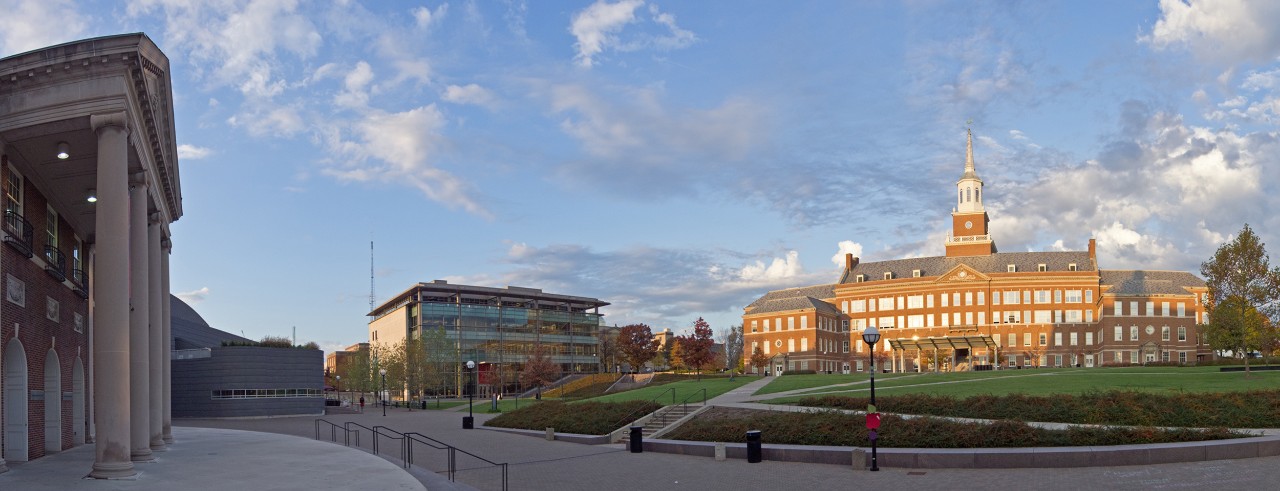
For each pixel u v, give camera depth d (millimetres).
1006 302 128625
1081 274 126938
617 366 155500
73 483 22875
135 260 28312
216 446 36062
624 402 49969
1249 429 32406
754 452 31156
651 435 39688
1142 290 122250
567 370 144875
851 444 32656
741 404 45875
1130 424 34406
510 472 29391
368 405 109812
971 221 140000
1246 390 40344
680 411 44906
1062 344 126125
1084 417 35500
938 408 39781
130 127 25453
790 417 36750
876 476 26781
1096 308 125875
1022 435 30281
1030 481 24797
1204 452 27328
